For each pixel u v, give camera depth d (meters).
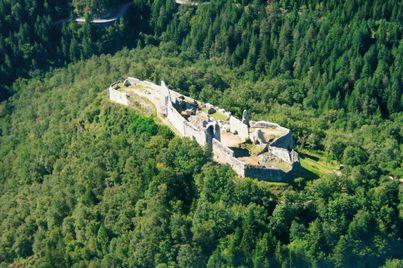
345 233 180.62
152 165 194.00
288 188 185.38
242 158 193.38
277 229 176.88
